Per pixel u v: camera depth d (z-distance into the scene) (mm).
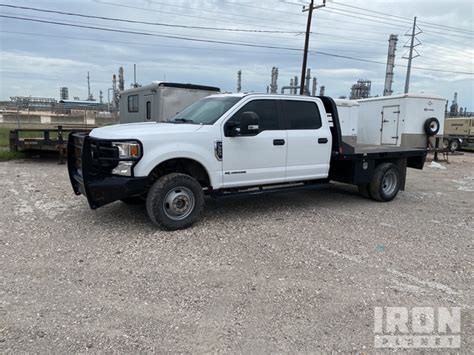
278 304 3520
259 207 7148
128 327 3102
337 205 7547
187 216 5613
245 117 5711
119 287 3773
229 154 5922
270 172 6402
